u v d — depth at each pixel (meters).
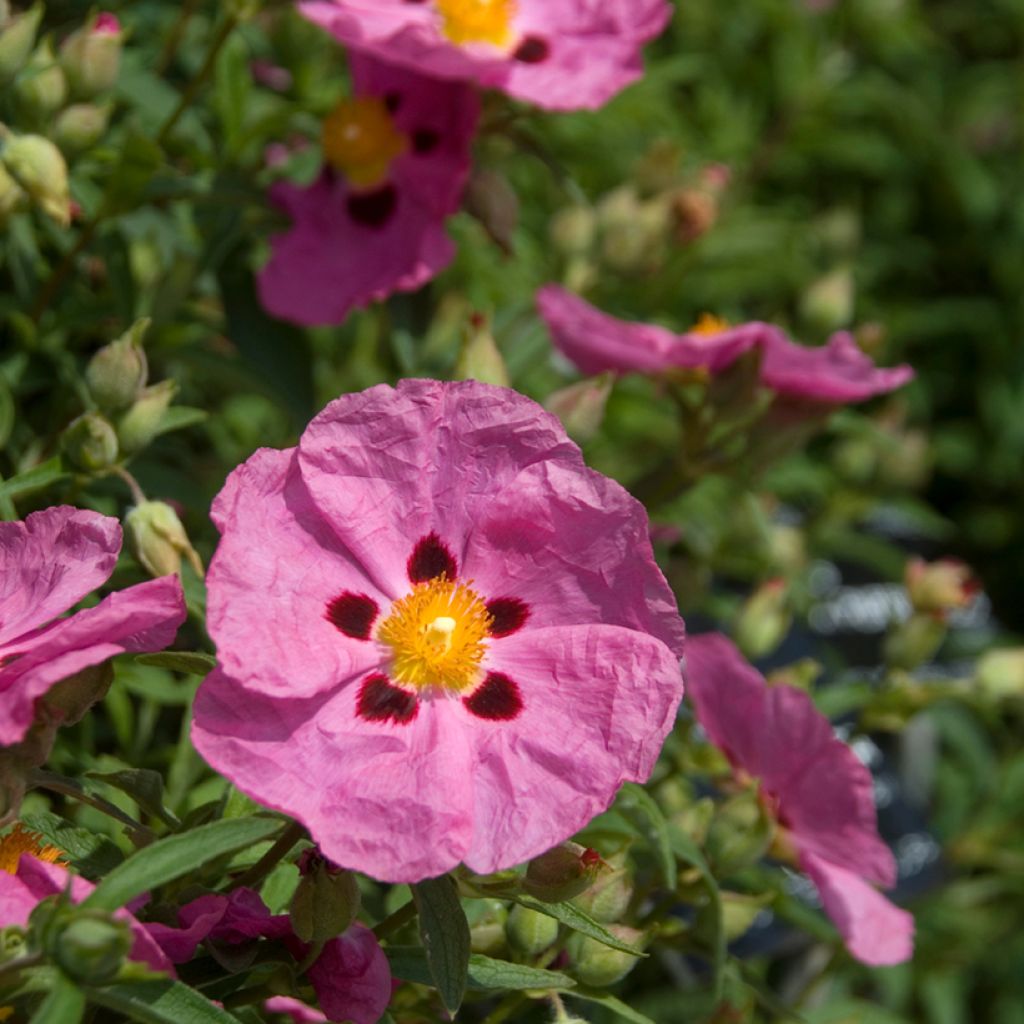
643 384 0.80
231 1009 0.46
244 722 0.44
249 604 0.44
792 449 0.62
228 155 0.63
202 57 0.69
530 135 0.63
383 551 0.46
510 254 0.63
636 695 0.45
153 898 0.46
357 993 0.45
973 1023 1.00
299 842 0.47
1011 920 0.93
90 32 0.56
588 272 0.70
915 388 1.25
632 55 0.62
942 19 1.44
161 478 0.58
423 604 0.46
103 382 0.52
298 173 0.65
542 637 0.46
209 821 0.47
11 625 0.44
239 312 0.63
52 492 0.56
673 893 0.55
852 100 1.15
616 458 0.82
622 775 0.44
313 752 0.44
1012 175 1.35
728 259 1.01
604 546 0.46
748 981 0.57
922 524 1.02
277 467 0.45
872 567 0.94
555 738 0.45
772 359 0.60
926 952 0.84
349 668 0.45
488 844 0.44
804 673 0.60
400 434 0.46
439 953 0.44
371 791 0.44
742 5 1.18
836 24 1.16
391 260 0.61
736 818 0.53
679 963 0.65
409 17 0.61
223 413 0.72
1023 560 1.30
